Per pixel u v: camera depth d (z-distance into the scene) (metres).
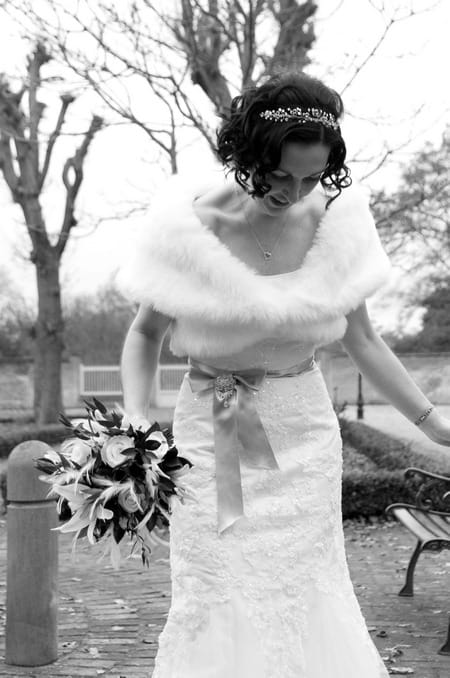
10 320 34.56
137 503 2.03
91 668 3.76
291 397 2.41
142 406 2.41
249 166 2.16
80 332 37.19
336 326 2.39
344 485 7.70
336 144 2.17
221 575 2.25
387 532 7.25
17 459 3.80
